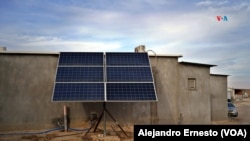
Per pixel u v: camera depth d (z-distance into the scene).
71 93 12.05
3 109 14.77
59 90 12.16
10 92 14.91
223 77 22.52
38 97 15.11
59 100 11.70
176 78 16.30
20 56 15.16
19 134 14.11
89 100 11.79
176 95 16.17
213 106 21.62
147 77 13.27
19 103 14.93
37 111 15.04
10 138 13.39
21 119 14.88
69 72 13.20
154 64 16.06
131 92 12.39
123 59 14.37
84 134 13.83
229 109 24.91
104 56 14.50
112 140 12.41
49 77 15.29
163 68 16.19
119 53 14.78
